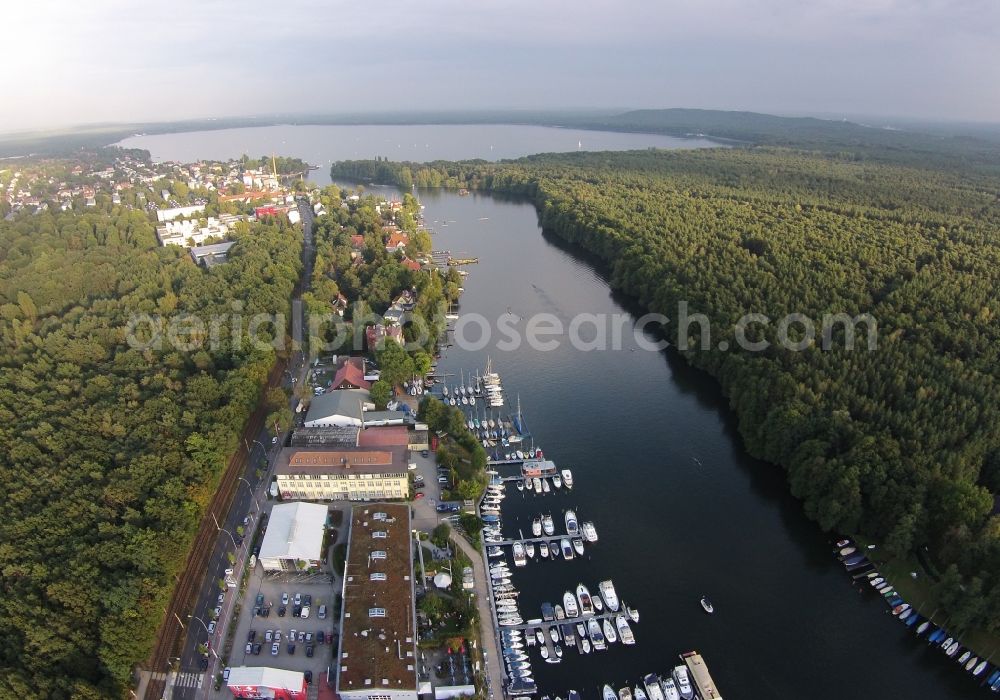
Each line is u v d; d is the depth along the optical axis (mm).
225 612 183000
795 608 190250
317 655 171250
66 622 156750
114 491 197250
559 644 175875
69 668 150625
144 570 175000
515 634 178125
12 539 180125
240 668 159125
